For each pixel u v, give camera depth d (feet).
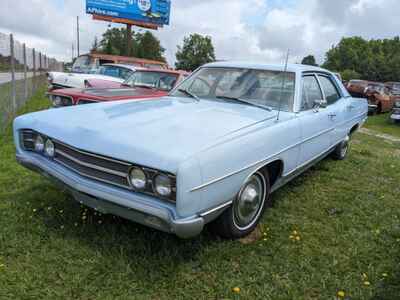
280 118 11.31
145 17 87.04
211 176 8.13
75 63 46.26
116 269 8.64
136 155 8.01
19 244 9.41
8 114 26.40
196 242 9.95
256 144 9.55
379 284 8.79
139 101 12.64
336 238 10.89
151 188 7.98
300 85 12.80
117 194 8.30
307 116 12.65
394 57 229.04
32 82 47.44
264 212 11.53
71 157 9.24
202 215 8.22
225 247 9.89
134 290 8.07
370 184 16.05
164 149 7.99
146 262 8.95
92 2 82.07
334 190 14.98
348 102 17.49
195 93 13.65
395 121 48.57
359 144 27.48
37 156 10.32
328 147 15.75
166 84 22.80
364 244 10.62
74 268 8.61
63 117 10.34
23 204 11.63
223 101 12.68
